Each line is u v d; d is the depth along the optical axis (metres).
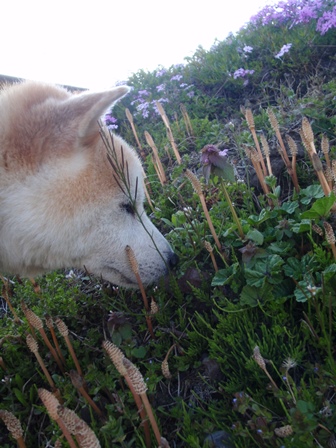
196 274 0.52
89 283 0.63
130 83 1.21
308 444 0.31
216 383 0.43
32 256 0.52
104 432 0.34
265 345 0.40
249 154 0.57
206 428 0.37
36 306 0.58
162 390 0.45
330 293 0.39
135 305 0.57
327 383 0.35
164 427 0.41
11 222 0.49
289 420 0.33
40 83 0.55
